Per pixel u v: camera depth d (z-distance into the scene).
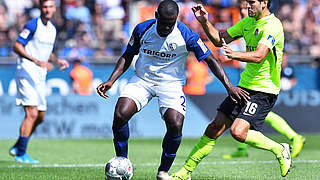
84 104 43.31
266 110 19.25
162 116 18.03
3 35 52.03
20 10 53.81
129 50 18.08
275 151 19.48
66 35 51.72
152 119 44.47
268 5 19.12
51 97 42.62
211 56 17.61
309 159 28.95
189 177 19.34
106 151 33.12
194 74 45.53
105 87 17.91
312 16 59.62
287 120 47.12
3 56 49.56
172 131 17.55
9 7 53.47
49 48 28.11
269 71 19.17
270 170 23.84
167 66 17.88
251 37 19.28
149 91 18.20
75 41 51.12
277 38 18.66
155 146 36.72
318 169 24.20
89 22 53.44
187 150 34.19
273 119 26.45
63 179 20.47
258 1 18.66
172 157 18.05
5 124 42.16
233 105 19.00
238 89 17.56
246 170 23.83
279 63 19.30
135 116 44.06
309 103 47.81
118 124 17.52
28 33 27.05
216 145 37.81
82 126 43.16
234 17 52.16
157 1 51.44
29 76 27.30
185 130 44.91
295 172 23.08
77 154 31.30
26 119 27.44
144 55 17.91
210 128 19.11
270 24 18.73
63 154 31.27
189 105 45.19
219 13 52.03
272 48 18.75
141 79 18.23
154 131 44.41
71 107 43.03
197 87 45.62
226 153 32.38
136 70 18.36
